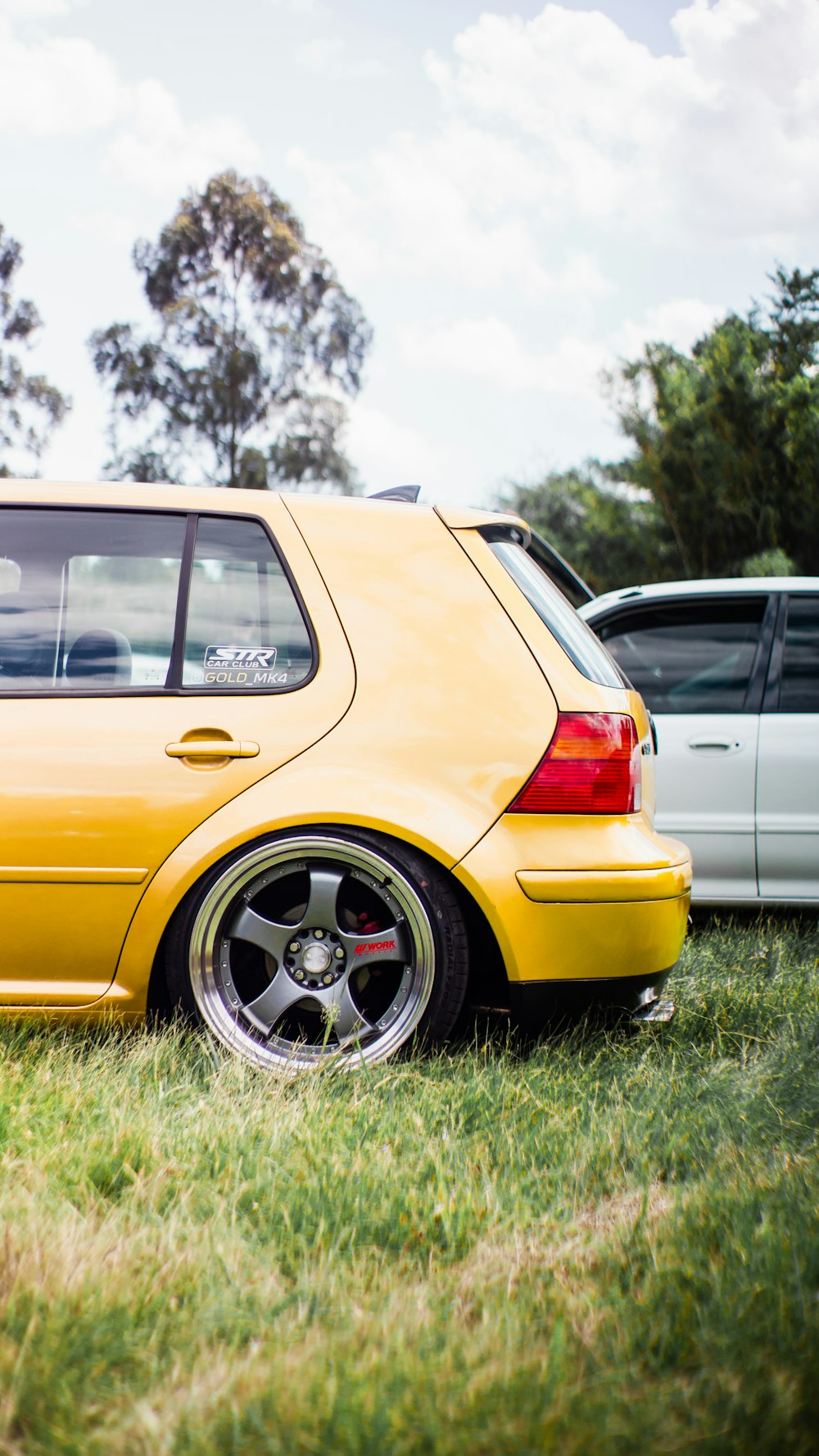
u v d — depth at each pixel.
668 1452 1.46
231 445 43.34
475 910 3.04
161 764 2.94
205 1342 1.70
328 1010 2.91
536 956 2.92
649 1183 2.27
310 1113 2.49
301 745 2.96
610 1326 1.75
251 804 2.92
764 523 27.62
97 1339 1.65
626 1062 2.93
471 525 3.22
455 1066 2.85
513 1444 1.45
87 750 2.95
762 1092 2.68
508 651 3.06
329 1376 1.59
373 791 2.92
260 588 3.11
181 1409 1.51
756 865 4.82
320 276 43.72
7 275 42.38
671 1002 3.31
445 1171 2.25
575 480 31.61
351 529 3.18
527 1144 2.42
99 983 2.96
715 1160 2.36
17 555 3.13
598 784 2.99
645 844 3.04
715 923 4.88
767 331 29.16
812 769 4.77
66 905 2.93
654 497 29.56
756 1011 3.40
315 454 43.38
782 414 27.58
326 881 2.96
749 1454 1.46
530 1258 1.97
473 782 2.96
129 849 2.92
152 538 3.14
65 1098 2.52
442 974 2.94
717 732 4.86
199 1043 2.89
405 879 2.93
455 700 3.01
